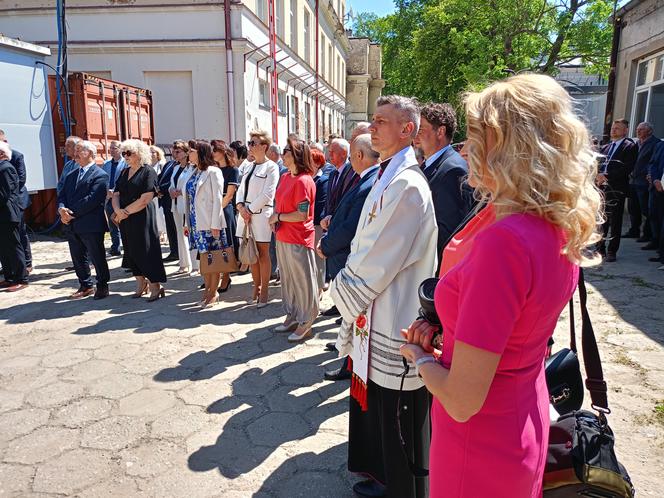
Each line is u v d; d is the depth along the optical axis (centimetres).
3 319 481
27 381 349
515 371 112
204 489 238
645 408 293
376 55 3600
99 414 305
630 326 421
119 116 955
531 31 1508
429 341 133
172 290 584
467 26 1614
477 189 122
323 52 2161
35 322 472
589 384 147
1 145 556
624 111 979
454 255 131
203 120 1141
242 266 668
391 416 205
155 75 1138
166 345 415
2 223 568
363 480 244
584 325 147
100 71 1132
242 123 1137
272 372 364
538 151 103
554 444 138
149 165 519
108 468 253
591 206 110
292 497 233
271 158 609
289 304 437
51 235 912
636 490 226
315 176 552
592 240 114
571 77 2266
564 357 177
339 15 2652
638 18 920
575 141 105
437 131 281
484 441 115
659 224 664
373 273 202
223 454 266
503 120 106
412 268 207
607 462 130
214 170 489
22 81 793
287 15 1495
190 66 1120
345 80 3005
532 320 107
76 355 394
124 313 500
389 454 207
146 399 324
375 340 208
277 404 319
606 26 1482
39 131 832
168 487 239
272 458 262
